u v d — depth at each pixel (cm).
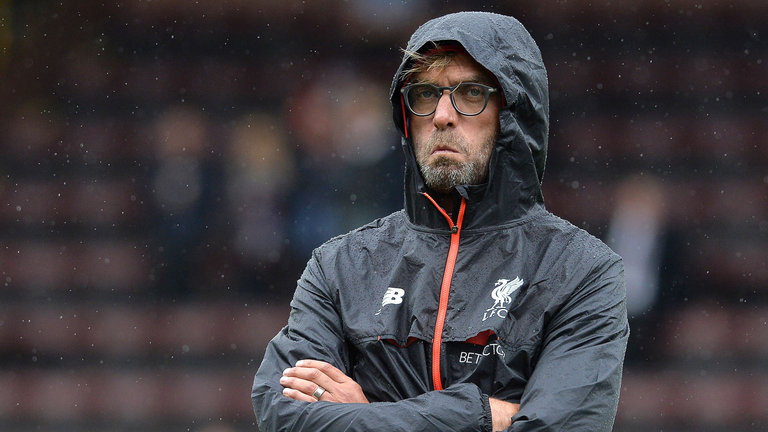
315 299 1149
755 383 3334
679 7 4147
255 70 4088
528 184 1130
